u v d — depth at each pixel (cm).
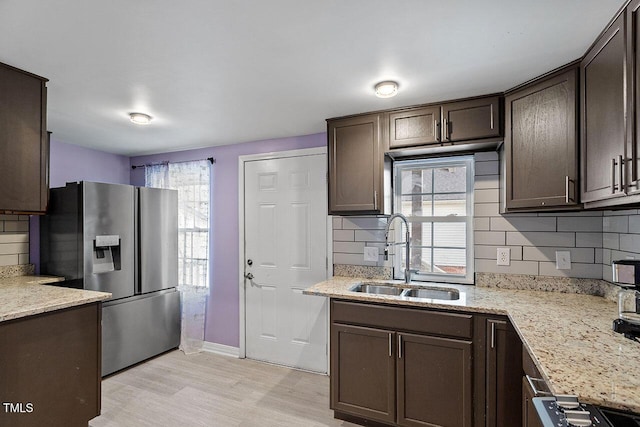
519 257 223
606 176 137
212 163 343
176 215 340
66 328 182
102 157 361
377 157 234
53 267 280
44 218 288
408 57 160
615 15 127
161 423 214
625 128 121
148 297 312
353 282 254
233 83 190
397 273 269
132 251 300
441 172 260
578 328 142
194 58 161
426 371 192
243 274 325
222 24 133
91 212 270
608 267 197
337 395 215
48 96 208
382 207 232
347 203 242
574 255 210
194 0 118
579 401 88
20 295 193
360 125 239
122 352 289
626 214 177
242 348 323
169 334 331
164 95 207
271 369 299
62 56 158
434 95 207
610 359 110
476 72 176
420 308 194
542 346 121
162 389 259
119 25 133
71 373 184
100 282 274
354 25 134
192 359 318
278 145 313
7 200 171
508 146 198
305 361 299
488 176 232
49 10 123
